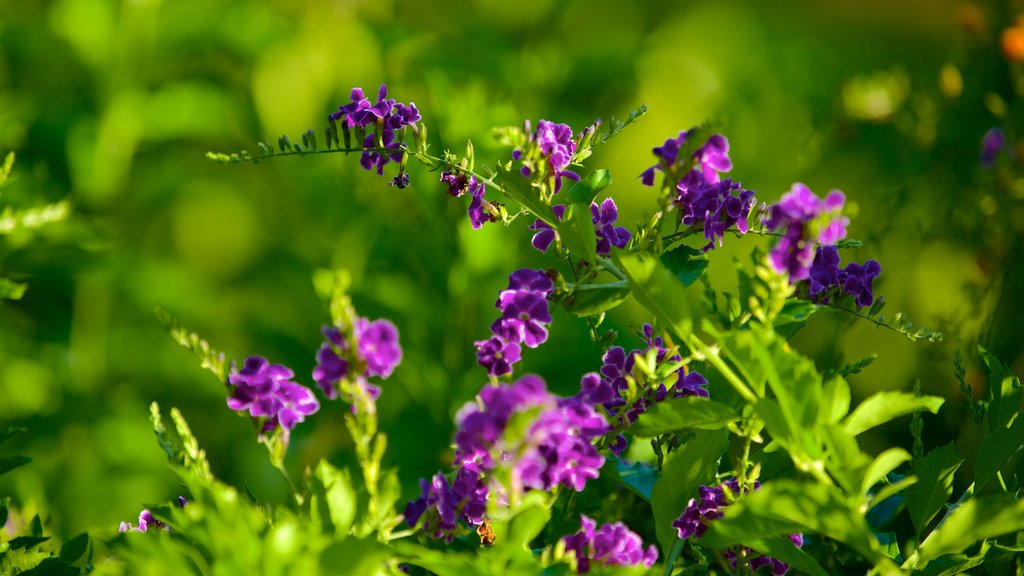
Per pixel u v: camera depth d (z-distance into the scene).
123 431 2.37
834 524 1.19
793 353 1.21
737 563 1.29
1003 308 1.83
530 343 1.26
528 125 1.30
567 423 1.21
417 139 1.33
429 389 2.06
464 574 1.20
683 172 1.28
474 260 2.05
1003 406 1.33
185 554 1.22
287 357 2.43
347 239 2.49
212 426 2.52
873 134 2.37
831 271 1.32
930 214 2.26
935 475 1.29
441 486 1.25
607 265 1.29
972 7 2.30
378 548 1.19
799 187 1.22
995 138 2.06
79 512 2.19
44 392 2.47
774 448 1.29
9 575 1.30
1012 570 1.36
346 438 2.30
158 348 2.58
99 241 2.11
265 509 1.28
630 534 1.23
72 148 2.60
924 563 1.26
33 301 2.54
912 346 2.13
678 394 1.30
